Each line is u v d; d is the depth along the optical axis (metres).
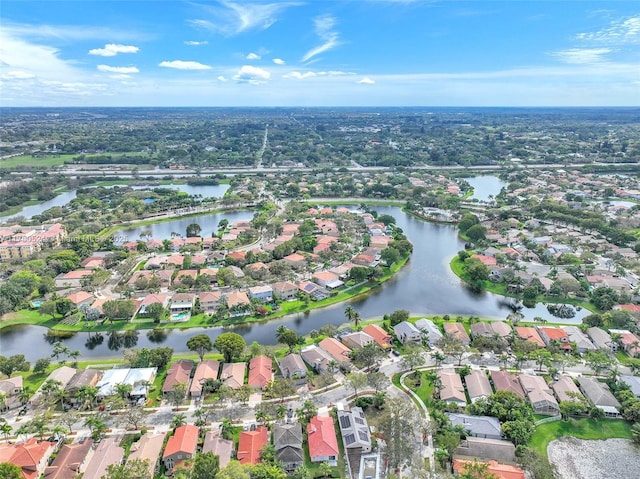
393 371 160.12
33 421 128.75
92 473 110.50
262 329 196.88
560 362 161.25
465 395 145.00
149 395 147.25
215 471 105.12
